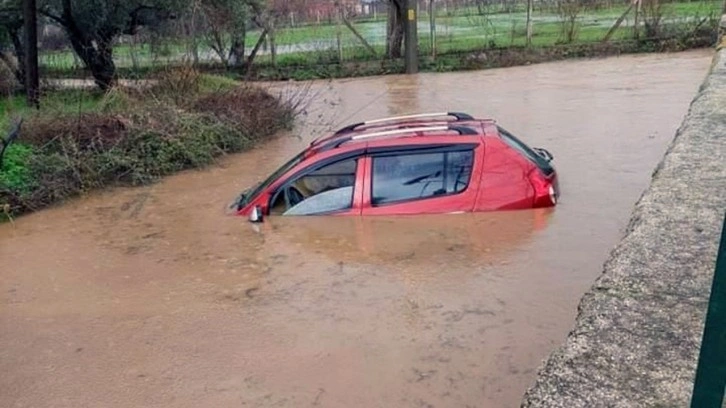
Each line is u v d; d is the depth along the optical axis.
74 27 15.83
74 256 6.08
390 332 4.28
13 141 9.04
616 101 12.11
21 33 16.53
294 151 10.30
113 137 9.38
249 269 5.37
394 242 5.57
